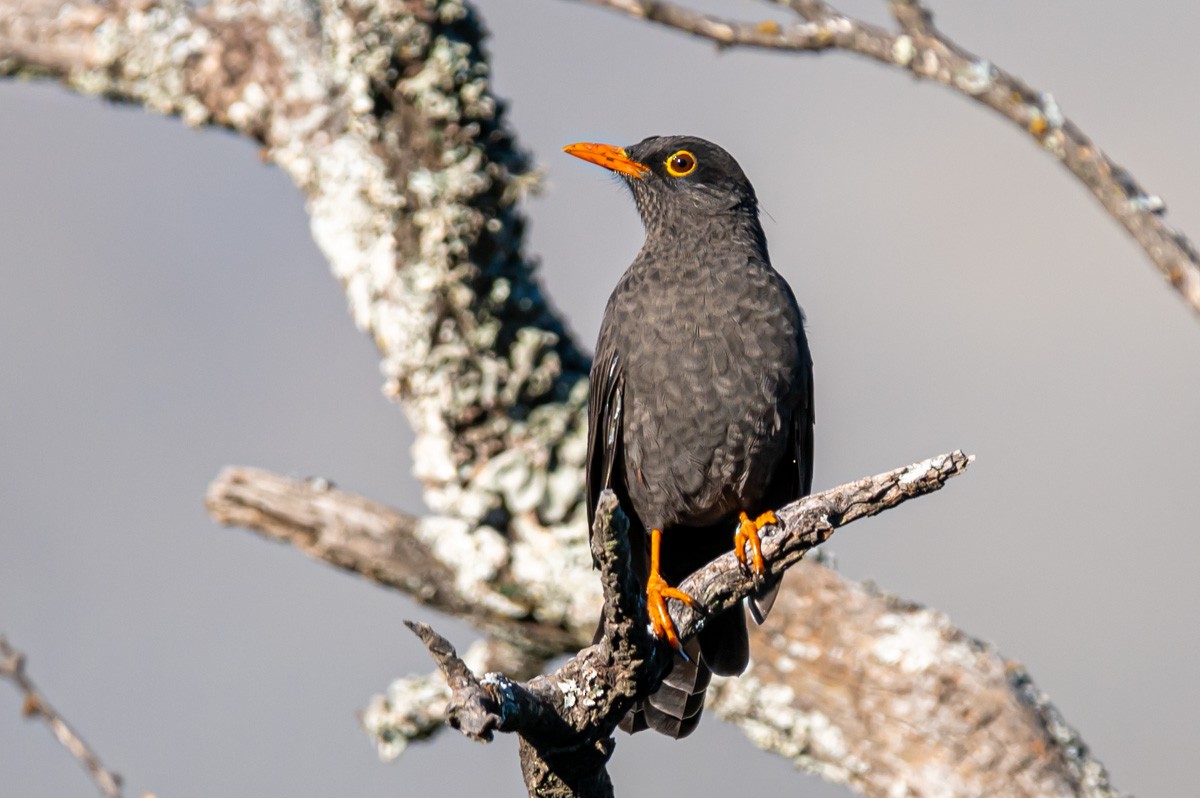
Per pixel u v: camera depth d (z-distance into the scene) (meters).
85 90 14.19
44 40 14.20
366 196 13.16
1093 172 10.28
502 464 12.78
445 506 12.84
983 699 11.48
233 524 12.67
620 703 8.53
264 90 13.68
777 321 11.96
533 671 13.07
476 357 12.95
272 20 13.93
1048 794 11.21
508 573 12.58
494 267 13.10
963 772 11.35
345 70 13.16
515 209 13.34
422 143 13.03
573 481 12.87
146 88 14.04
